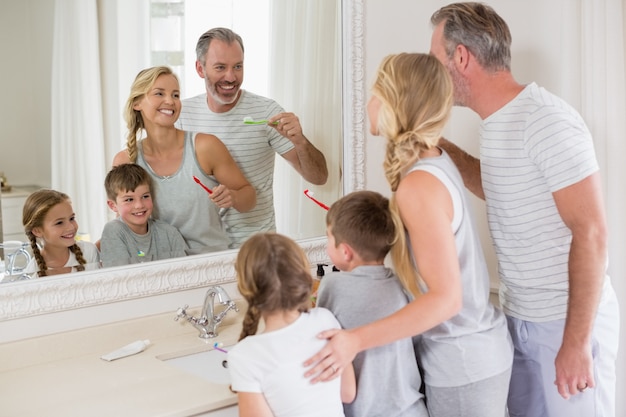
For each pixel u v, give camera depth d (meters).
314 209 2.34
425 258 1.56
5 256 1.90
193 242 2.15
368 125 2.41
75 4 1.95
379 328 1.54
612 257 2.25
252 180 2.23
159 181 2.09
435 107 1.61
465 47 1.82
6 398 1.70
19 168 1.91
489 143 1.87
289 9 2.24
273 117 2.24
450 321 1.68
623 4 2.21
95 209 2.01
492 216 1.93
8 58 1.88
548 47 2.41
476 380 1.67
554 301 1.86
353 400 1.65
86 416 1.61
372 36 2.40
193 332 2.12
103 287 1.99
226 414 1.72
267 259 1.50
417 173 1.59
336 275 1.67
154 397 1.70
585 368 1.76
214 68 2.14
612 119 2.21
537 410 2.00
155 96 2.07
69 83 1.96
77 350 1.96
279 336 1.52
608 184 2.23
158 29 2.06
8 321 1.88
